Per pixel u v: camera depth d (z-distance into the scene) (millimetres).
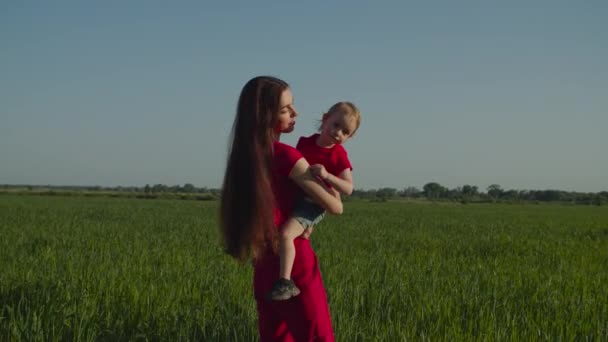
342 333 5270
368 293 6848
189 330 5410
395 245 15914
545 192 147750
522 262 12203
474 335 5469
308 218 3639
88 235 16422
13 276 7660
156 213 34219
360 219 32938
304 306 3568
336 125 3930
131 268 8672
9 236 15414
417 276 8742
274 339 3756
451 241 17766
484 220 35656
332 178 3678
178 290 6801
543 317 6109
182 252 11719
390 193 163000
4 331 5141
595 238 21797
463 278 8625
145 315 5785
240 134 3574
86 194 85938
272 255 3615
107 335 5305
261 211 3482
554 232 24812
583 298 7023
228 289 7023
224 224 3666
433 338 5230
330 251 13000
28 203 46938
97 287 6777
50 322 5355
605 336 5527
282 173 3588
